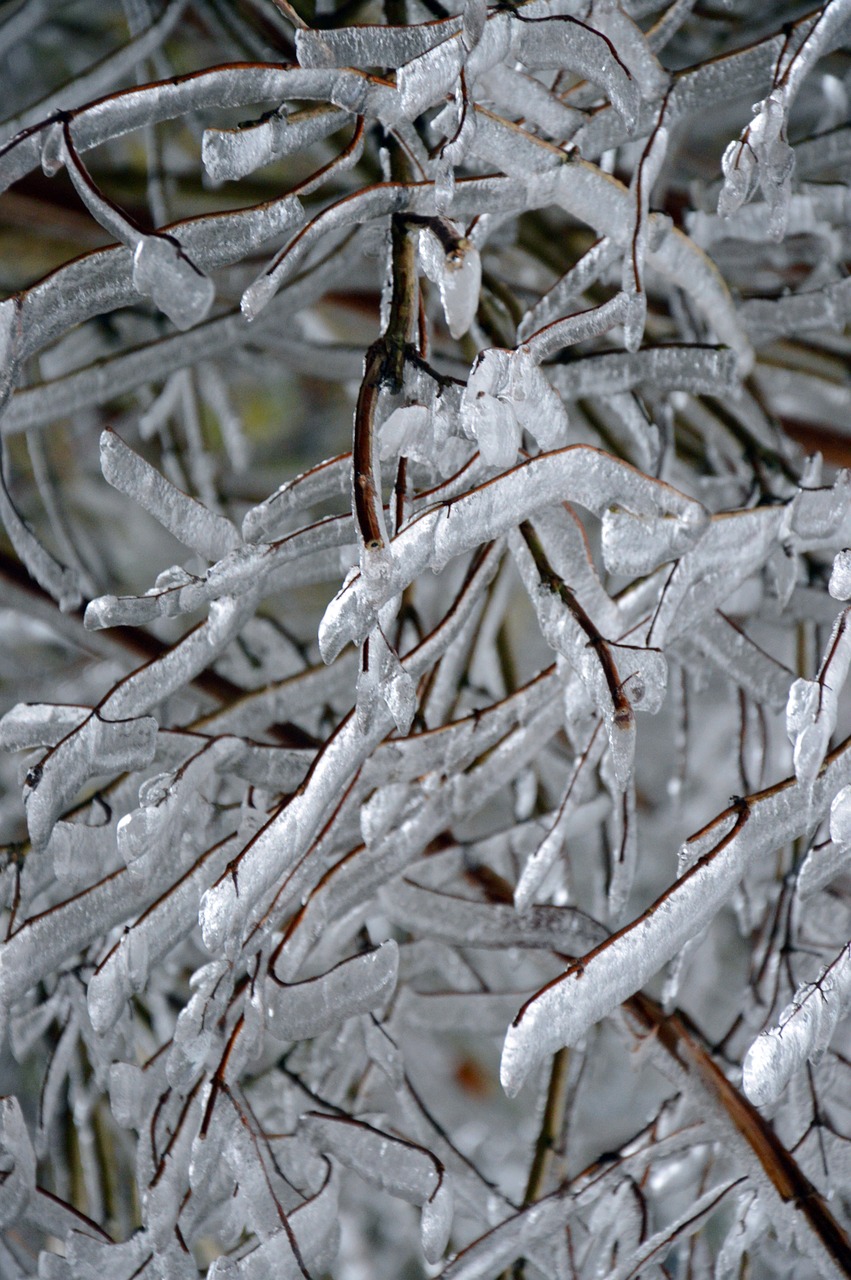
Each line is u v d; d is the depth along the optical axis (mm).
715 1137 1498
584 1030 1369
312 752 1487
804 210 1530
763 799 1396
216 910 1402
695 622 1457
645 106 1433
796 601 1593
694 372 1485
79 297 1385
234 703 1548
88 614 1417
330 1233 1472
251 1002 1455
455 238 1382
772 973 1569
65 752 1443
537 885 1474
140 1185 1499
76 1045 1576
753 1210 1480
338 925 1531
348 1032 1577
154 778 1456
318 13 1550
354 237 1571
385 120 1404
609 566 1405
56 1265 1475
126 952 1445
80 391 1560
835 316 1540
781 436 1620
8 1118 1462
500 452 1367
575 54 1389
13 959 1460
